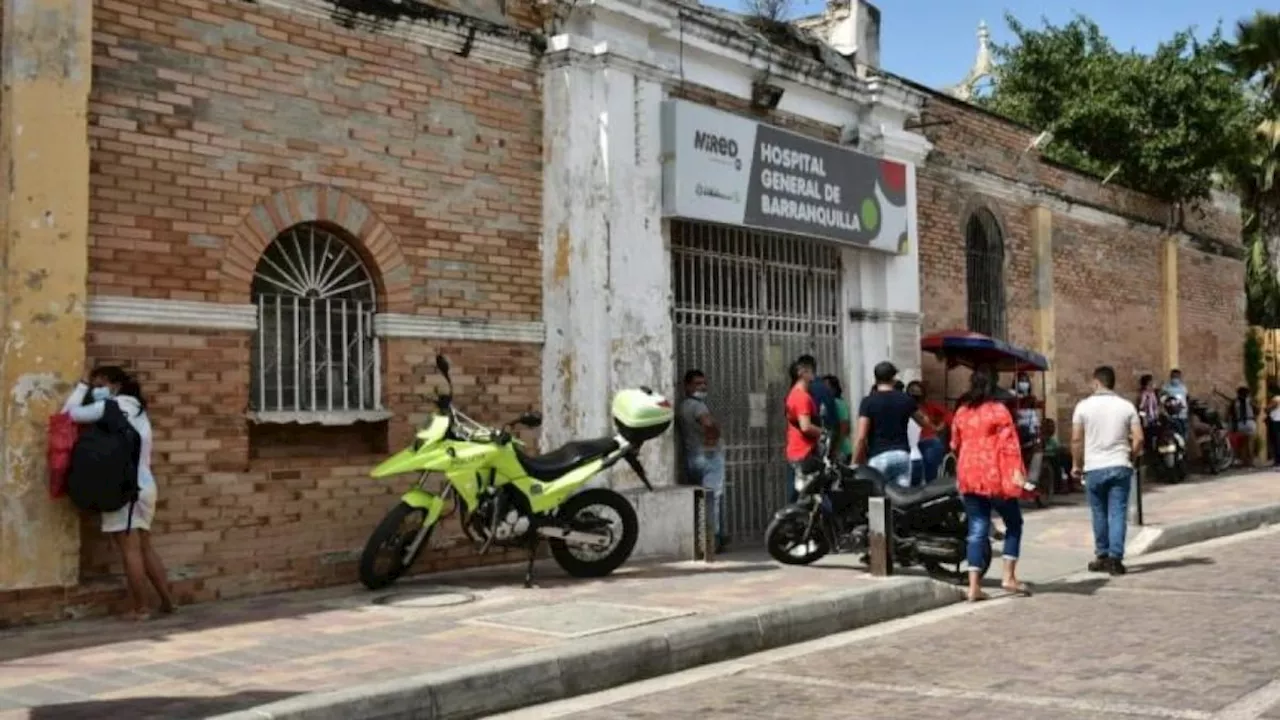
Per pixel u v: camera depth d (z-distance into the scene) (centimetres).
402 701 613
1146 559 1247
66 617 807
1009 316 1855
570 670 691
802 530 1096
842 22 1568
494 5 1111
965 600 1011
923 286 1659
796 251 1442
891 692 678
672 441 1224
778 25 1442
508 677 660
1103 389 1162
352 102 991
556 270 1134
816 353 1466
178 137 881
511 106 1119
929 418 1520
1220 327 2541
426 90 1048
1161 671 710
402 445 1015
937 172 1702
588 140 1150
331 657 697
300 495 950
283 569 934
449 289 1059
